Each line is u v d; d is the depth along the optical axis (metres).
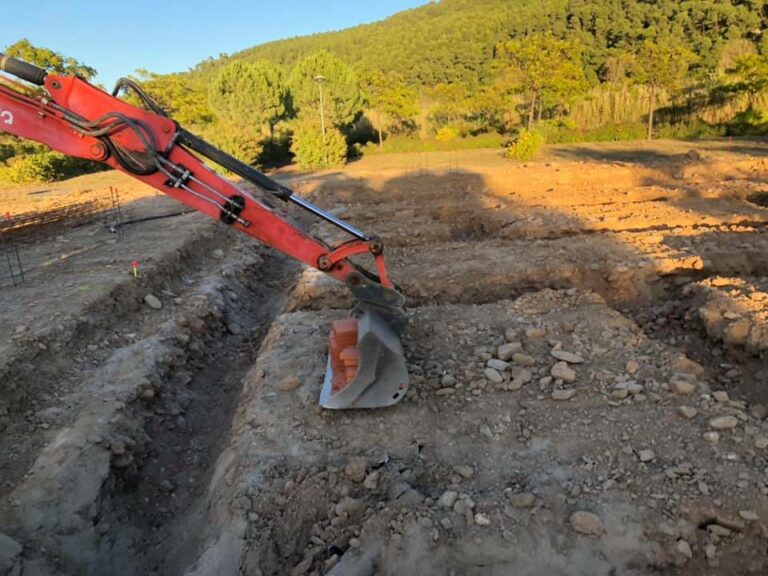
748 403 5.36
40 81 4.25
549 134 32.31
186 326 7.58
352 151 34.09
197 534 4.43
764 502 3.89
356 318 5.60
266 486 4.46
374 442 4.85
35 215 13.87
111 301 7.59
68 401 5.61
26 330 6.36
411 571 3.74
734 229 9.77
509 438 4.82
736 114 30.02
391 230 11.41
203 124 33.78
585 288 8.15
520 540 3.79
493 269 8.39
